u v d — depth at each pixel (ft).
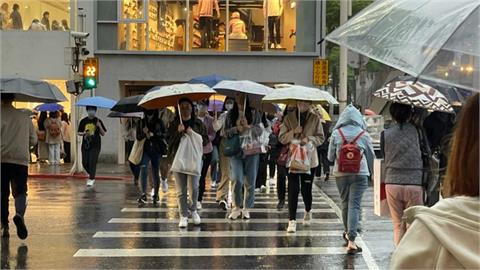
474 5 19.43
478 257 10.29
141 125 64.75
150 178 73.61
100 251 42.04
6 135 43.78
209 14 124.16
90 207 63.26
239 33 124.16
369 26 23.48
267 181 87.40
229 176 60.75
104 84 122.52
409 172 35.58
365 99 196.85
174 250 42.60
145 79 123.03
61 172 101.96
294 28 123.44
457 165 11.31
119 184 87.66
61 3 123.13
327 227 51.93
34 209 61.57
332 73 207.00
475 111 11.31
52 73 120.57
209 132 63.46
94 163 83.87
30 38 120.57
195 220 52.47
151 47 124.36
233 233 48.96
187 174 50.90
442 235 10.57
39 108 118.32
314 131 48.55
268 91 52.75
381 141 36.86
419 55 19.34
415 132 35.86
